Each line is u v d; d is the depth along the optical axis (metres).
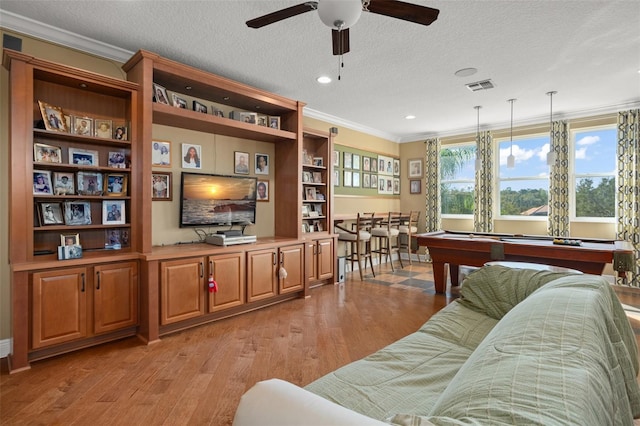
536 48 3.32
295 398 0.76
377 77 4.09
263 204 4.84
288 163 4.79
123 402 2.17
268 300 4.23
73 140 3.07
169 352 2.90
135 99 3.18
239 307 3.89
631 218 4.99
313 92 4.66
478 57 3.53
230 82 3.79
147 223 3.19
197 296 3.42
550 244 3.86
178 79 3.50
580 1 2.56
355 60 3.61
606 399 0.83
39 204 2.88
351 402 1.33
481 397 0.76
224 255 3.64
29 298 2.60
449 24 2.88
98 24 2.89
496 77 4.08
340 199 6.24
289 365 2.67
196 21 2.85
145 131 3.15
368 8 1.92
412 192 7.53
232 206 4.36
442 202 7.31
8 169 2.79
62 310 2.73
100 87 3.06
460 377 1.00
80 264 2.82
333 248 5.23
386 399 1.35
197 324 3.52
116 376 2.49
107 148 3.29
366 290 4.93
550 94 4.69
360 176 6.68
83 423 1.96
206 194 4.09
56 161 2.92
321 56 3.52
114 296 3.01
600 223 5.41
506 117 5.91
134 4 2.61
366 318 3.76
